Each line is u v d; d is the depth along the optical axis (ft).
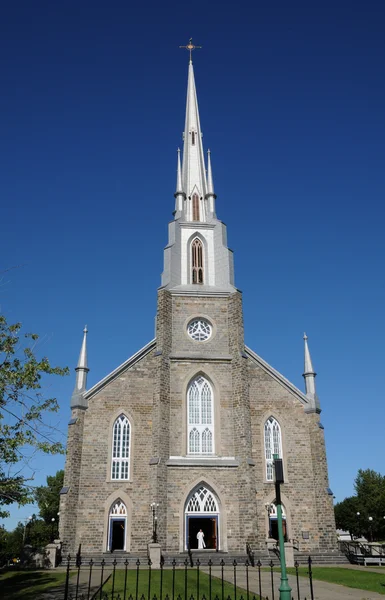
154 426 154.20
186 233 190.08
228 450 156.35
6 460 79.87
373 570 121.08
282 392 166.20
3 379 80.18
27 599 72.49
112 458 151.94
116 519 147.33
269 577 103.76
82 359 160.86
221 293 176.14
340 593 84.12
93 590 78.64
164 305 170.50
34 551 128.88
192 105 227.61
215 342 169.89
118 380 160.04
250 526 145.07
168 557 136.15
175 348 167.43
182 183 204.33
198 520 156.04
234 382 163.43
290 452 159.84
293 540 150.51
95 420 155.02
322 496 153.99
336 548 148.77
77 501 145.69
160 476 147.74
